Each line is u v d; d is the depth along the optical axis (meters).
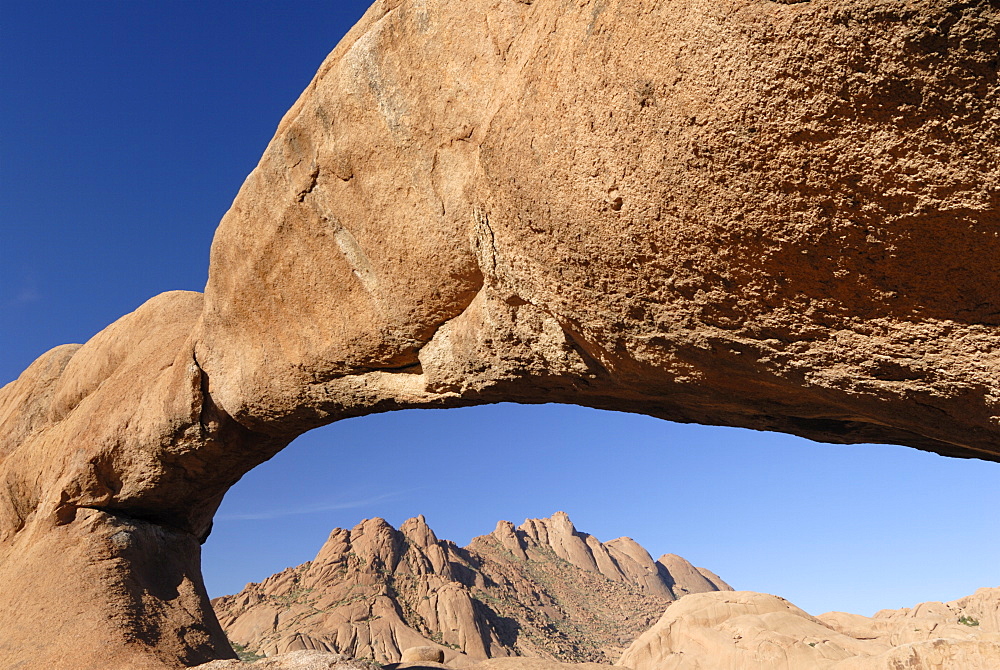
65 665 7.33
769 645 29.25
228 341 7.46
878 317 3.29
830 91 2.81
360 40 5.40
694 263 3.57
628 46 3.36
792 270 3.33
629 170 3.52
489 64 4.64
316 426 7.54
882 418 3.84
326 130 5.75
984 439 3.62
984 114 2.61
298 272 6.38
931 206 2.84
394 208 5.41
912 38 2.58
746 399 4.42
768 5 2.82
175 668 7.59
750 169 3.13
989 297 2.97
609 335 4.28
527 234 4.21
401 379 6.23
